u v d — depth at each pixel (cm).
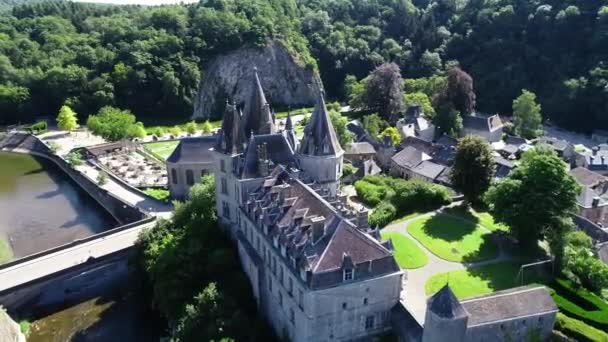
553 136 18200
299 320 6106
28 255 9869
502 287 7469
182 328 6950
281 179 7862
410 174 13100
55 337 7700
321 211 6462
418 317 6644
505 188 8725
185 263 8138
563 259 7750
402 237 9206
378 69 19362
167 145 17475
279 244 6569
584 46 19688
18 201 13200
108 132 17175
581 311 6562
